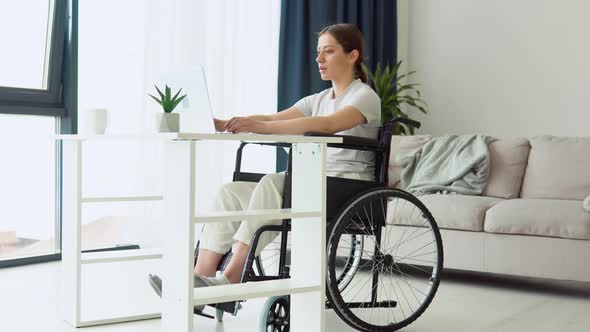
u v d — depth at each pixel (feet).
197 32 13.87
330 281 7.57
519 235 11.10
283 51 15.46
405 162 13.83
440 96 18.39
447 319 9.03
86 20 13.32
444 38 18.33
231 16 14.55
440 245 8.36
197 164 13.99
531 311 9.66
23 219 13.17
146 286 10.81
